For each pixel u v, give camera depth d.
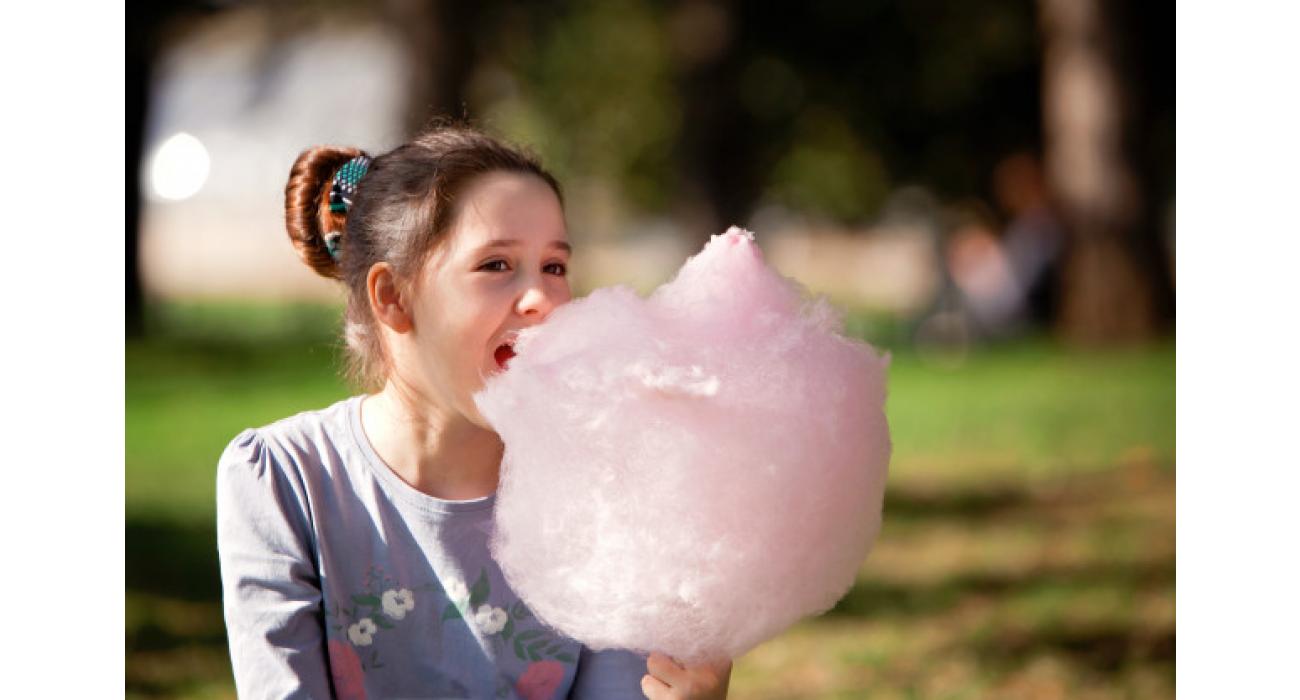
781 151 24.59
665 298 2.51
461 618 2.83
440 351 2.76
